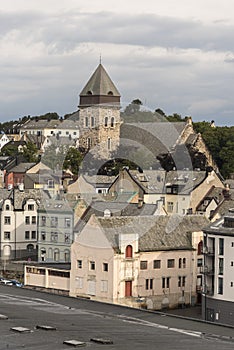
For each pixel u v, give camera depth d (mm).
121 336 62656
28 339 60250
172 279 139125
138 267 133625
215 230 128125
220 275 127125
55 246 166250
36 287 140375
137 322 70438
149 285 135500
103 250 130750
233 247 125625
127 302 131625
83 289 133375
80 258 133875
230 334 66438
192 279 142250
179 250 140000
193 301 142250
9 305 76438
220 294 127062
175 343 61062
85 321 68938
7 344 58500
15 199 197250
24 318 68688
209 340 63188
